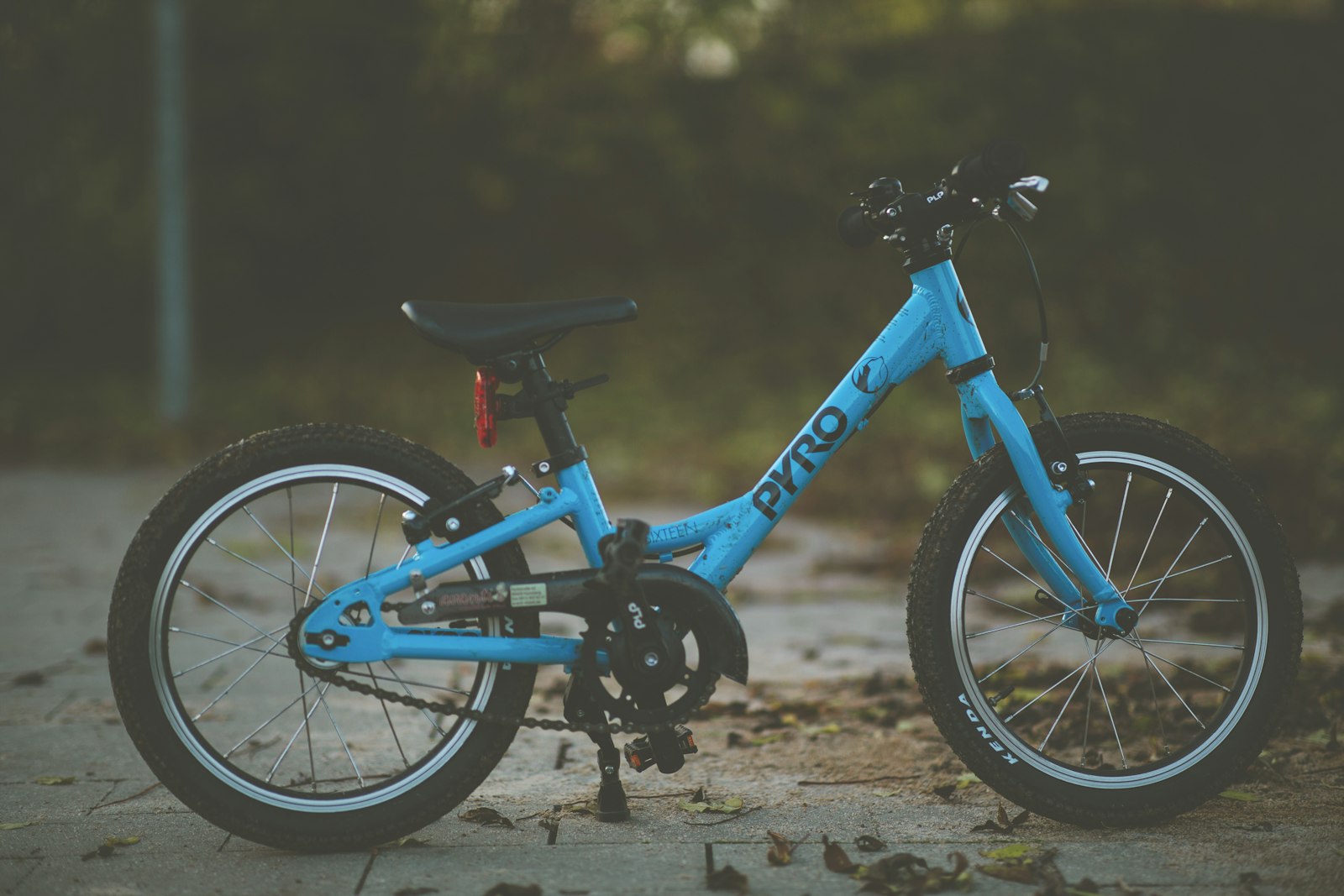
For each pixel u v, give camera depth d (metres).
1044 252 20.06
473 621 4.30
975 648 6.81
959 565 4.27
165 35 15.84
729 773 4.86
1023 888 3.68
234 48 20.89
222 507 4.05
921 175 21.06
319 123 21.05
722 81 21.80
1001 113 21.14
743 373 18.78
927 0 22.02
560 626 7.92
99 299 21.89
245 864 3.95
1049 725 5.30
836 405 4.30
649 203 21.88
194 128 21.14
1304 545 9.29
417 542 4.11
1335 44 21.50
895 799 4.53
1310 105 21.47
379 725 5.51
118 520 11.47
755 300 20.61
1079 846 4.02
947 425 15.16
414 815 4.08
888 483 12.39
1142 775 4.21
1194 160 21.19
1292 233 20.69
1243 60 21.39
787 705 5.76
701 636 4.05
